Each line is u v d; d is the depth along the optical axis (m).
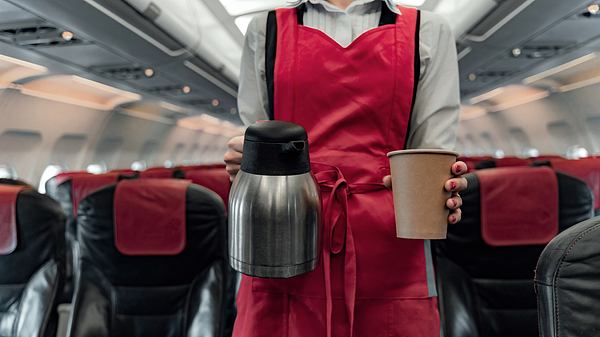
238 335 0.74
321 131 0.69
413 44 0.69
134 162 9.98
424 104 0.72
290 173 0.61
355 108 0.68
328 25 0.75
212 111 10.24
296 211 0.60
